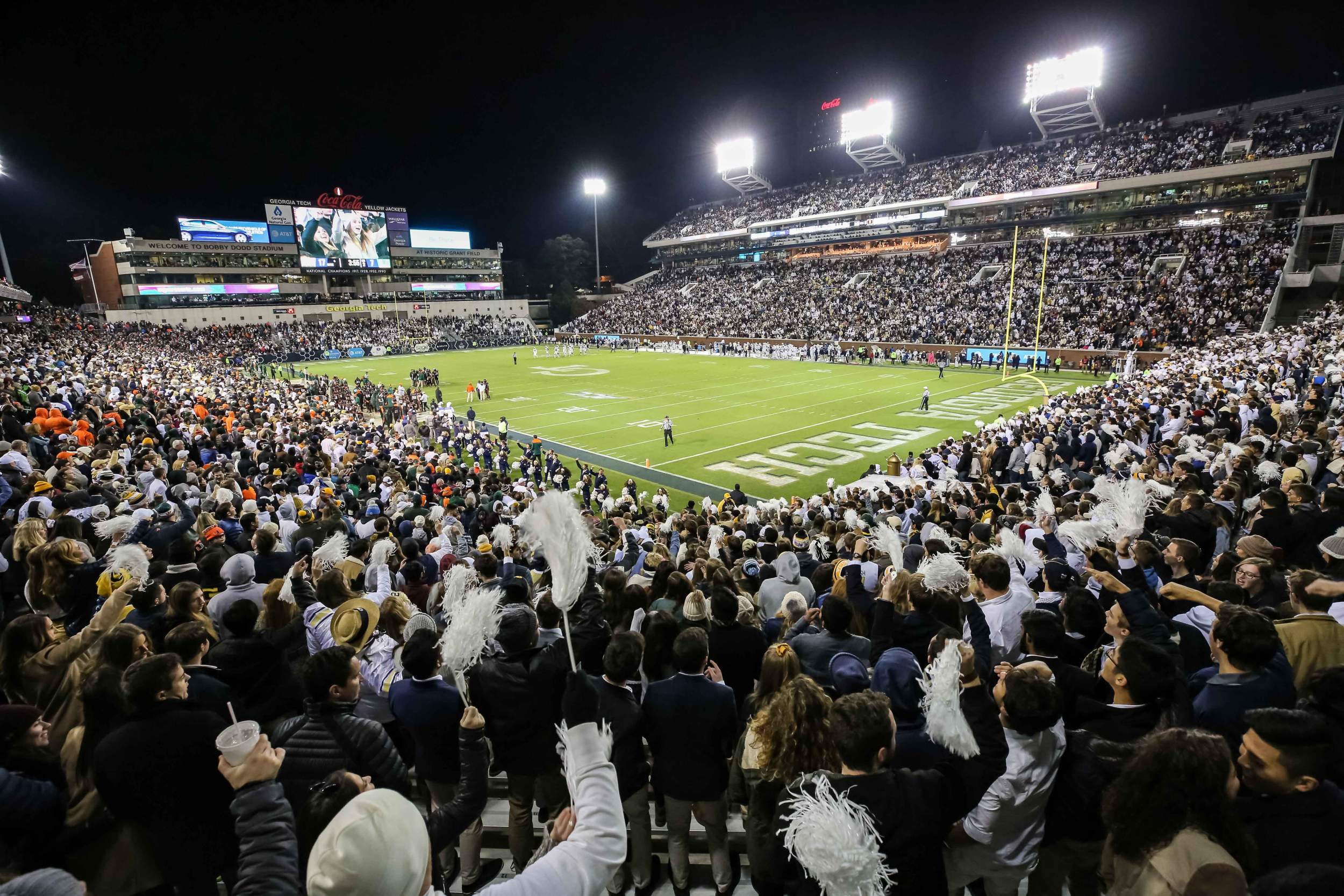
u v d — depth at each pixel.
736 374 49.72
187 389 28.75
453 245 91.00
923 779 2.53
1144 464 11.56
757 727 3.06
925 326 55.97
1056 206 60.81
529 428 32.62
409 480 16.94
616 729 3.73
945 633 3.53
